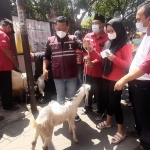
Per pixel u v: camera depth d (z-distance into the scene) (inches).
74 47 122.8
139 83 88.6
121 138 114.2
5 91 153.3
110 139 118.0
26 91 168.9
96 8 627.5
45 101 177.3
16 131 128.6
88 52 118.9
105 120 143.6
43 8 436.5
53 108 97.3
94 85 141.3
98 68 134.0
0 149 110.0
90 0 510.6
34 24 216.7
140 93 89.4
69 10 477.4
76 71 127.3
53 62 123.3
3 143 115.6
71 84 127.5
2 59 145.1
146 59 76.3
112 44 107.2
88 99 150.5
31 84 152.6
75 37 124.4
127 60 101.7
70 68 122.3
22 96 173.2
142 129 96.0
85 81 148.8
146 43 83.0
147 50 82.0
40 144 112.7
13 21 194.9
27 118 147.0
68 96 132.0
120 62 97.9
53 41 121.8
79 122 140.9
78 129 131.0
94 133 125.5
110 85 109.4
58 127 134.5
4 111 157.6
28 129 130.9
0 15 179.6
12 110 159.3
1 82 151.1
